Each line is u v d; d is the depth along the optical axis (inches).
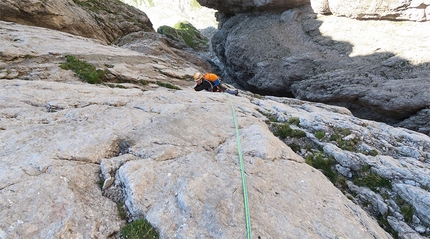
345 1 1166.3
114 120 277.9
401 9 1039.6
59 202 163.2
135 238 154.9
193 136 267.6
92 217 161.6
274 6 1478.8
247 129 299.7
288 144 334.3
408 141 378.6
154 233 159.2
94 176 196.4
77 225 153.4
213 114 332.2
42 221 150.1
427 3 968.9
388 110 1008.9
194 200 178.9
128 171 196.9
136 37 1381.6
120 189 190.4
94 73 514.0
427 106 922.1
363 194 272.4
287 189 216.8
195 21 4845.0
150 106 333.4
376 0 1080.2
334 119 410.0
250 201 189.3
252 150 254.8
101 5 1373.0
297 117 394.0
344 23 1249.4
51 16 968.3
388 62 1041.5
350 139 346.3
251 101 476.1
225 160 235.0
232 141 271.3
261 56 1422.2
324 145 328.8
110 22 1332.4
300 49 1322.6
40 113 281.4
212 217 169.3
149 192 184.1
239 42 1552.7
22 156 200.8
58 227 148.1
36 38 643.5
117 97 350.6
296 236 170.7
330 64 1191.6
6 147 213.0
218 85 533.0
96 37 1184.8
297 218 187.0
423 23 1032.2
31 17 922.1
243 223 170.6
